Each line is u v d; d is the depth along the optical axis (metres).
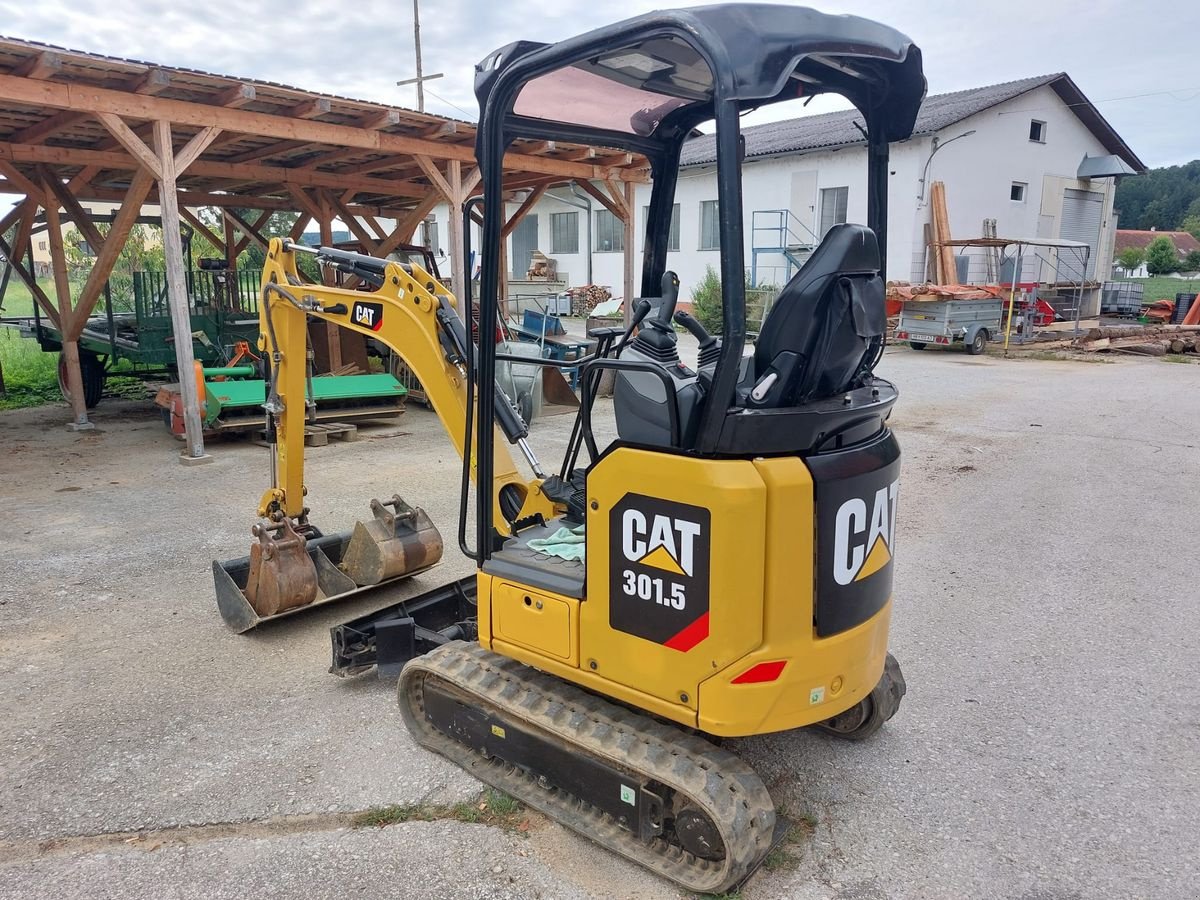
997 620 4.99
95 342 11.41
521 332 12.11
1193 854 3.04
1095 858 3.02
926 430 10.20
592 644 2.91
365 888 2.87
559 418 10.67
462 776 3.48
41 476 8.16
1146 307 27.03
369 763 3.57
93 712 3.97
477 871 2.95
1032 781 3.48
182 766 3.55
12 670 4.36
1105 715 3.97
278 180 11.98
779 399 2.67
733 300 2.42
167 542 6.28
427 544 5.12
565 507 3.77
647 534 2.69
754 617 2.57
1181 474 8.13
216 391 9.45
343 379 10.31
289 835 3.13
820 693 2.72
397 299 4.02
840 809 3.30
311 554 5.07
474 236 12.91
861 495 2.72
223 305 11.99
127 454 9.08
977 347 18.33
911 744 3.74
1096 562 5.89
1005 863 3.00
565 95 3.25
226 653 4.57
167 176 8.06
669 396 2.61
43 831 3.15
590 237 25.81
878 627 2.92
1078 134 25.72
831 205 22.34
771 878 2.93
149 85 7.39
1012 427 10.34
